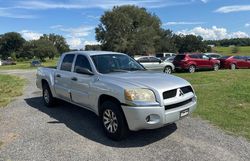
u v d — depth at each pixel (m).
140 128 5.29
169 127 6.44
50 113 8.00
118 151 5.16
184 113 5.63
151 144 5.46
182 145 5.36
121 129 5.51
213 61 24.61
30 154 5.05
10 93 11.95
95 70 6.46
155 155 4.94
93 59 6.72
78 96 6.90
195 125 6.54
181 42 97.88
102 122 5.96
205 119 6.99
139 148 5.28
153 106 5.17
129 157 4.88
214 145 5.31
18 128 6.58
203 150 5.09
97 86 6.07
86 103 6.59
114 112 5.58
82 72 6.61
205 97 9.66
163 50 85.75
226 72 20.31
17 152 5.15
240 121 6.75
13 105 9.24
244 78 15.74
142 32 70.44
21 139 5.82
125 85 5.47
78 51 7.51
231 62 26.55
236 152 4.98
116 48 69.62
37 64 58.38
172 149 5.18
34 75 24.89
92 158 4.86
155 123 5.21
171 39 93.06
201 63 23.72
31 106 9.03
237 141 5.49
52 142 5.63
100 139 5.80
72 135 6.04
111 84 5.70
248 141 5.48
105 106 5.79
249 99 9.08
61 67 7.93
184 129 6.27
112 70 6.55
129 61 7.22
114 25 70.38
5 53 137.50
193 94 5.98
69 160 4.80
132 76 6.00
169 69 23.34
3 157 4.94
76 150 5.22
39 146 5.43
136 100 5.20
